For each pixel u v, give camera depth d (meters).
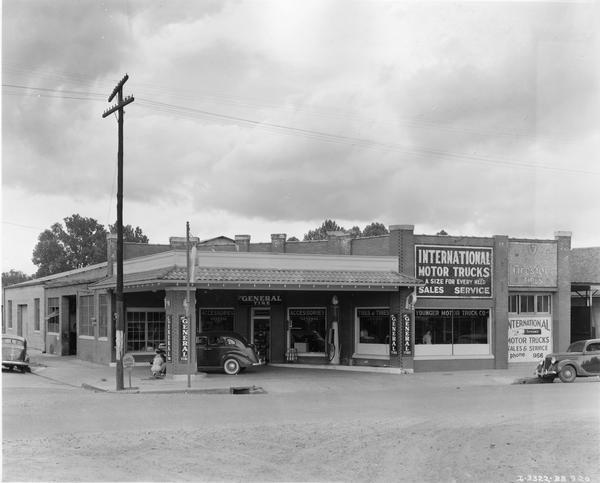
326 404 18.56
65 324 42.31
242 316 33.00
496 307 31.47
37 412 16.53
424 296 30.28
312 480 9.91
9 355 31.08
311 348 32.59
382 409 17.38
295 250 37.75
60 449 11.87
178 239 37.53
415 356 30.00
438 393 21.55
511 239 32.44
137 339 32.59
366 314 30.92
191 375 26.20
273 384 24.55
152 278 25.70
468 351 31.02
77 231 78.12
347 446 12.16
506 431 13.34
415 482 9.80
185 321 26.11
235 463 10.91
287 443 12.43
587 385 24.12
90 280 36.59
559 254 33.12
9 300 56.47
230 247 40.25
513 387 23.55
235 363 27.98
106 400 19.44
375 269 29.78
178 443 12.43
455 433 13.27
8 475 9.95
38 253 77.25
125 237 75.06
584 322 36.03
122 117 23.95
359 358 30.67
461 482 9.78
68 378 27.84
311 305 32.47
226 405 18.27
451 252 30.97
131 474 10.15
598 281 36.38
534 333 32.75
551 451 11.46
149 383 24.73
